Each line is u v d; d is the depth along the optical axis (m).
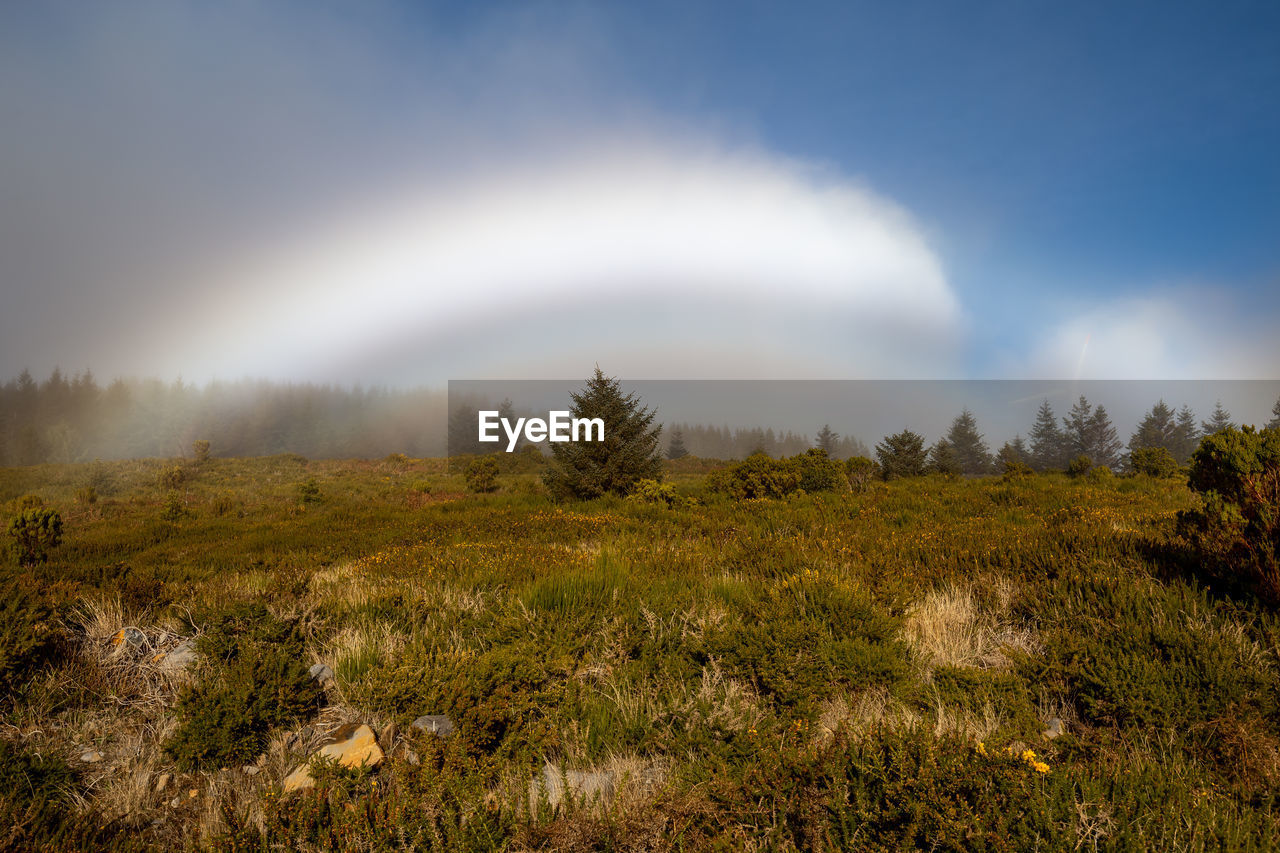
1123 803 2.36
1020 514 10.99
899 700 3.57
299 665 3.87
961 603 5.22
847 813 2.35
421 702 3.52
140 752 3.28
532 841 2.30
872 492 16.66
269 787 2.75
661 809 2.43
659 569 6.88
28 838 2.51
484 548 8.88
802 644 4.05
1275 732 3.05
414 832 2.27
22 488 30.52
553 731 3.33
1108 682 3.38
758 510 12.91
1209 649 3.58
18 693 3.71
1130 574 5.27
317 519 17.64
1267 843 2.20
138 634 4.75
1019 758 2.62
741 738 3.06
